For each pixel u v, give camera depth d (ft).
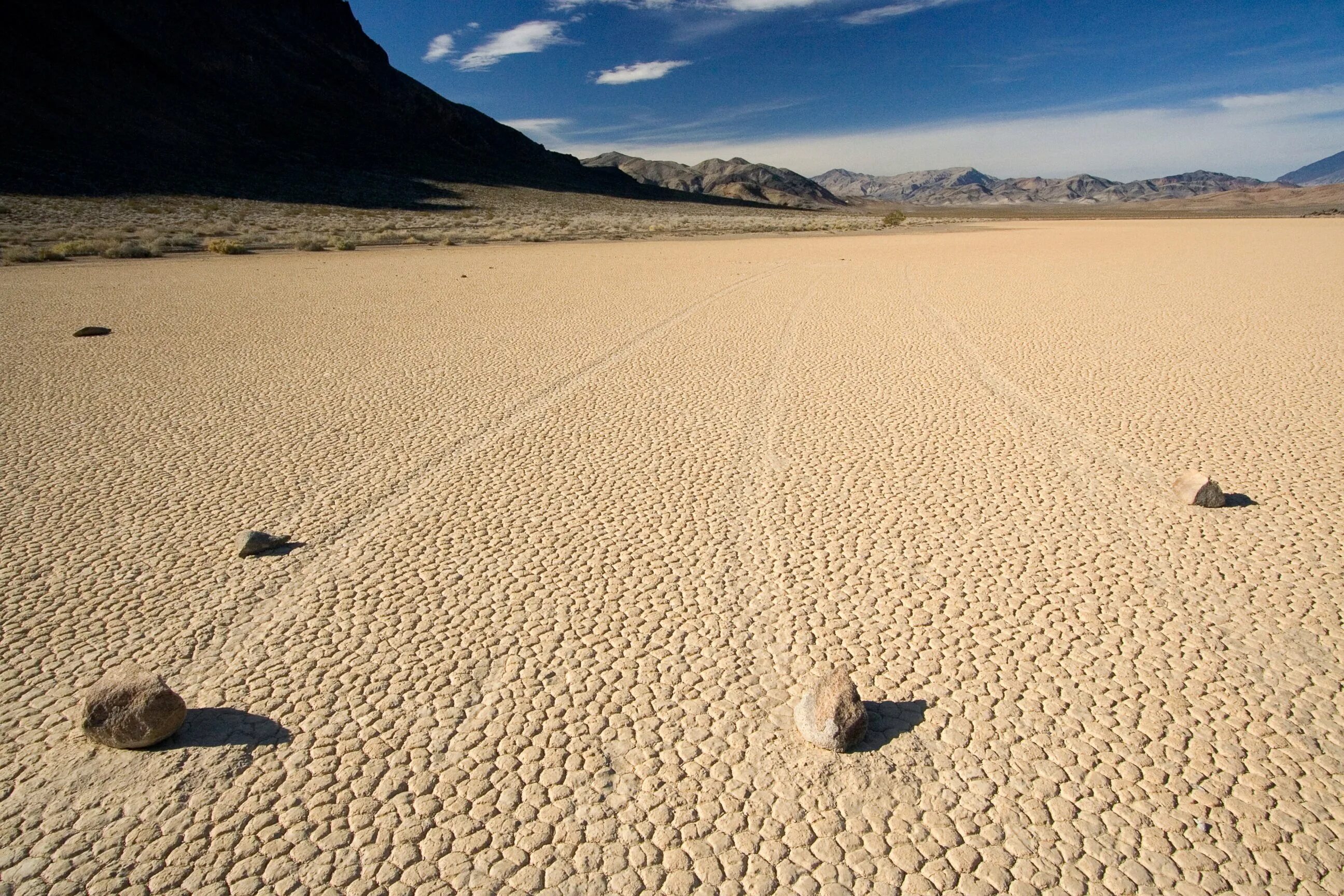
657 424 34.83
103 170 179.01
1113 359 45.03
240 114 254.68
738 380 42.01
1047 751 14.99
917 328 55.62
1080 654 17.99
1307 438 31.42
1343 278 75.10
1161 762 14.67
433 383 41.50
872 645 18.44
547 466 30.07
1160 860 12.60
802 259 108.68
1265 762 14.62
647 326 56.85
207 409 36.88
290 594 20.79
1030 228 218.38
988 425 34.27
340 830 13.23
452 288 76.59
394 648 18.42
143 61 238.27
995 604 20.16
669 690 16.87
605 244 147.43
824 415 35.88
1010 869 12.44
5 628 19.17
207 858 12.69
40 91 198.18
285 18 323.37
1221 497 25.63
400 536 24.20
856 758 14.80
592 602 20.40
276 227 152.97
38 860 12.66
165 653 18.17
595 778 14.37
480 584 21.31
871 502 26.58
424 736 15.46
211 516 25.53
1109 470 28.96
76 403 37.52
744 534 24.30
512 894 12.00
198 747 15.14
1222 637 18.58
